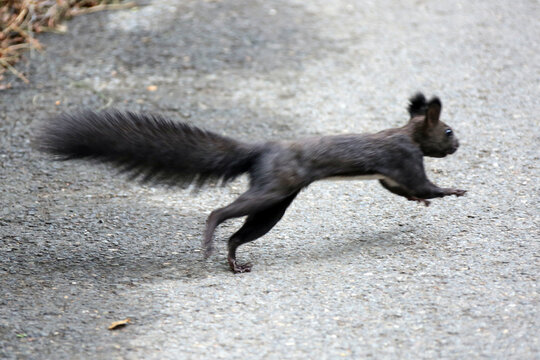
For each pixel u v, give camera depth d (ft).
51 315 21.88
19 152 34.40
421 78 42.22
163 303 22.50
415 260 24.86
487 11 51.83
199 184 24.85
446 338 20.12
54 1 47.26
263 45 46.26
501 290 22.57
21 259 25.71
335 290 23.00
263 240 27.09
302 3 52.90
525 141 34.63
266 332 20.72
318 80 42.16
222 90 40.91
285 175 23.66
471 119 37.19
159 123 24.31
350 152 24.52
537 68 43.01
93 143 23.95
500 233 26.63
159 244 26.94
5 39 44.55
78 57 43.78
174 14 49.73
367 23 49.90
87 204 30.19
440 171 32.32
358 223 28.25
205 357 19.57
